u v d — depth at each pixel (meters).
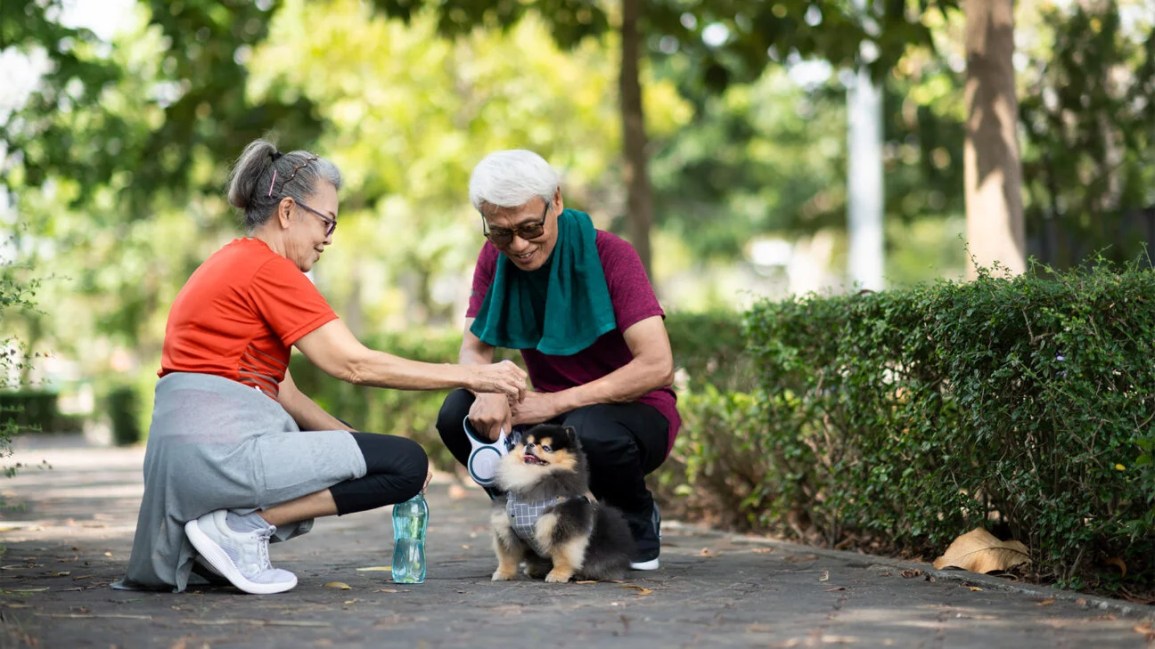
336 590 4.66
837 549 6.26
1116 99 11.90
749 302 7.63
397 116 20.14
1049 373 4.75
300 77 19.39
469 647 3.58
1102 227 11.70
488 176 4.88
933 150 18.64
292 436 4.58
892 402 5.73
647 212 11.77
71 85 13.84
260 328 4.63
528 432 4.78
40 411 26.56
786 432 6.52
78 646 3.59
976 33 8.27
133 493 10.32
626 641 3.67
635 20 11.70
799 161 30.20
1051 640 3.75
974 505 5.29
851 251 17.75
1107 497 4.62
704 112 29.27
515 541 4.93
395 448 4.70
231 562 4.51
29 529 7.35
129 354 38.41
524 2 12.20
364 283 32.81
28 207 15.45
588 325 5.13
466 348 5.42
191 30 13.20
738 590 4.71
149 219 26.78
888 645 3.65
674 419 5.40
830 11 11.05
